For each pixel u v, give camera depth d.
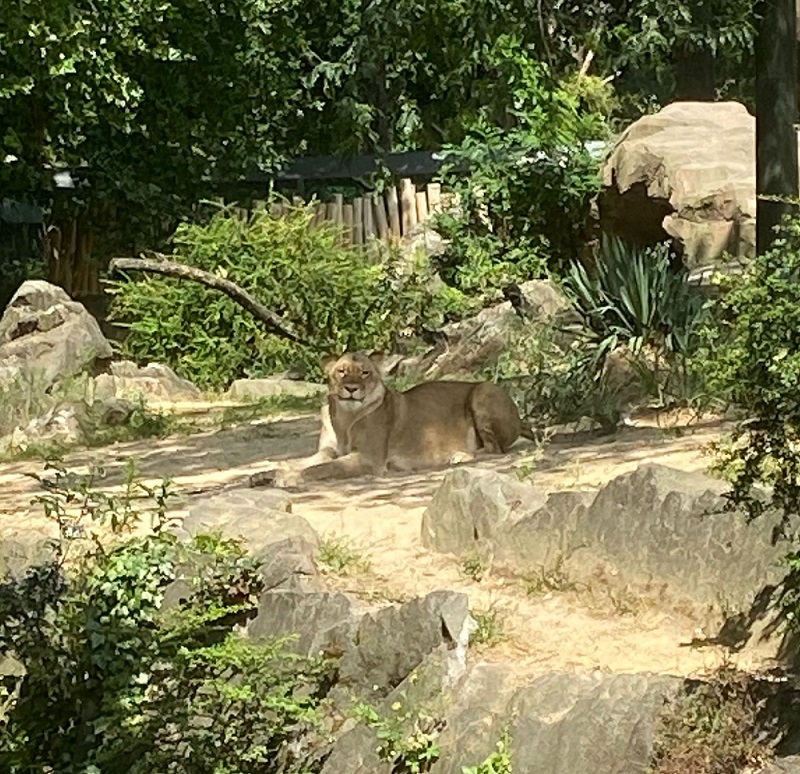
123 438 16.11
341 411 12.16
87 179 27.19
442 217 25.67
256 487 11.75
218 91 27.61
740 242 20.05
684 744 6.66
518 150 25.30
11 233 28.94
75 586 8.26
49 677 7.89
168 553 8.55
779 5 15.52
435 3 17.20
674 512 8.51
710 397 12.55
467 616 7.82
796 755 6.53
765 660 7.58
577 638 8.08
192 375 22.58
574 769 6.78
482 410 12.27
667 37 17.19
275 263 23.48
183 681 7.84
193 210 28.00
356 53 18.88
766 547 8.00
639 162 21.59
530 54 21.64
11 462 15.07
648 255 15.48
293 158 30.39
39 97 25.17
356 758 7.52
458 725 7.30
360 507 10.59
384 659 7.89
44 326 20.22
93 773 7.48
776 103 15.48
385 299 23.14
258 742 7.76
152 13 25.03
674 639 8.02
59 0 22.95
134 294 23.56
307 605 8.37
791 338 6.77
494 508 9.38
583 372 14.12
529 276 24.36
